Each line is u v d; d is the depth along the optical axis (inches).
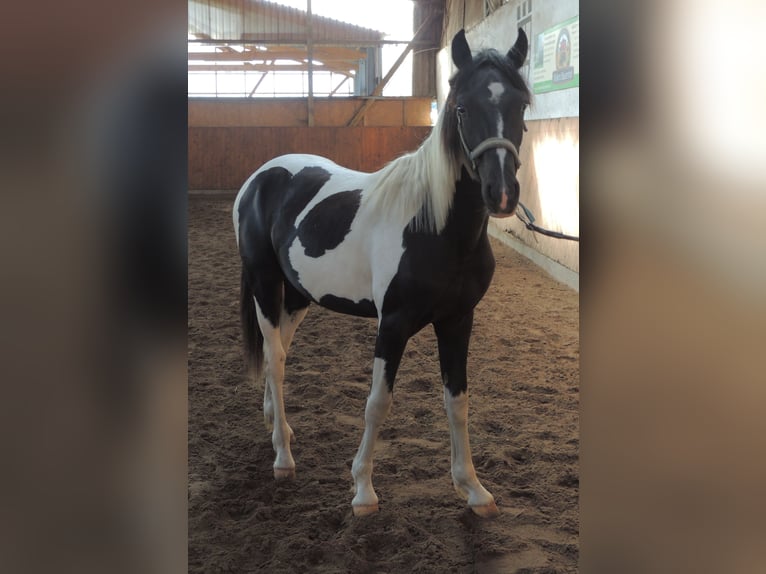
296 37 521.3
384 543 76.2
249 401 117.9
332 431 104.7
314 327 162.9
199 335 153.9
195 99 482.0
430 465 94.5
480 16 373.1
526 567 71.3
